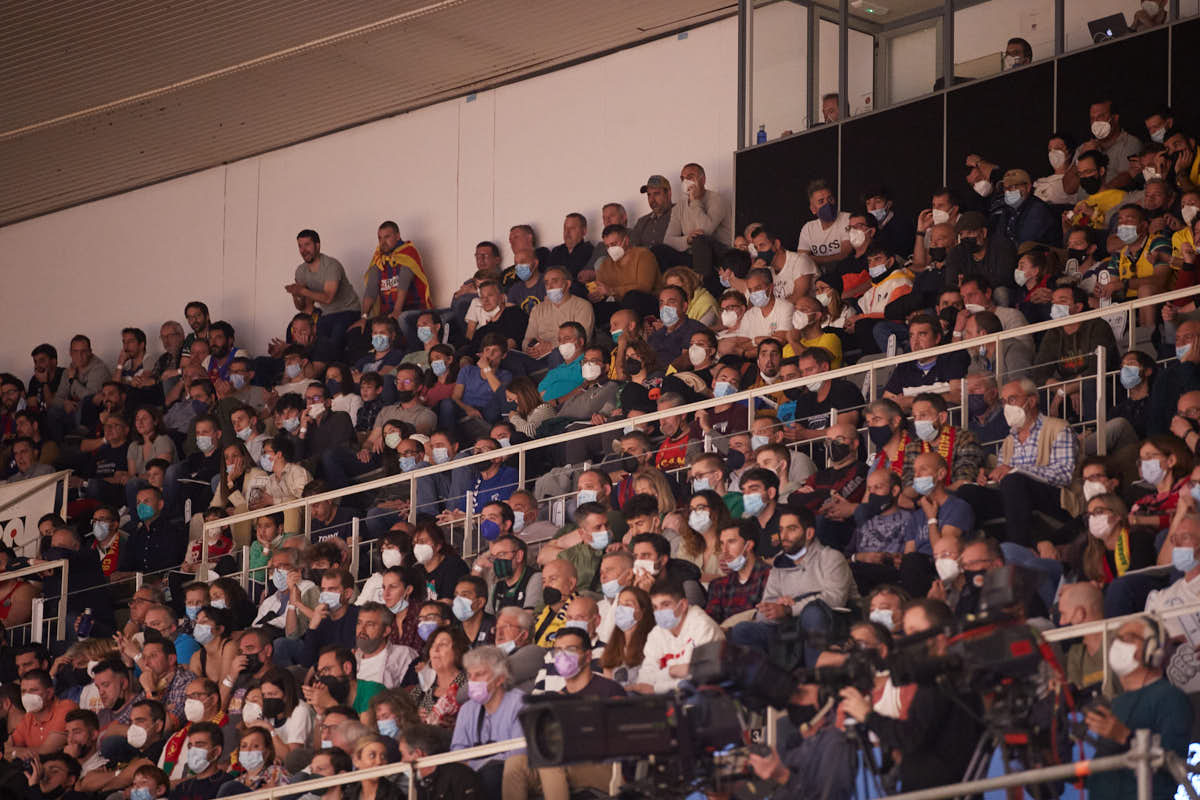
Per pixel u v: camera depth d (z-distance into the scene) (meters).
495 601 25.80
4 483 38.47
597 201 40.19
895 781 16.12
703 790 16.59
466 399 34.94
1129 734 16.20
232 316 45.88
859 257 33.19
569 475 29.22
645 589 22.95
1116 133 31.19
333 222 44.50
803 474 25.78
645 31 39.38
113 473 39.84
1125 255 28.28
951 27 33.53
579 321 35.38
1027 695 15.16
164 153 45.91
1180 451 21.59
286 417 35.97
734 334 32.31
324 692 24.80
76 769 26.42
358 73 41.34
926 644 15.42
